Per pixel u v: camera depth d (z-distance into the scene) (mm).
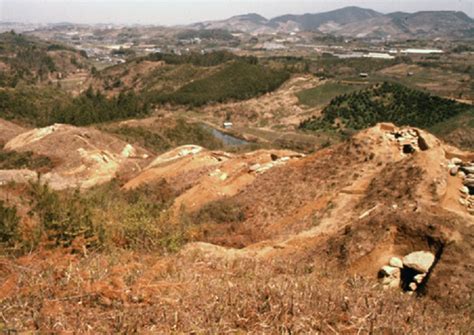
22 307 6547
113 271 8375
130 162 44094
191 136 67125
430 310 8492
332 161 21625
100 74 136125
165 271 8758
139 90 121125
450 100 67438
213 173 28234
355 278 9477
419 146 21266
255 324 6559
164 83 119062
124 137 57312
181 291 7621
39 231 10430
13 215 10898
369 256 11445
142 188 29188
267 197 21266
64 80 140875
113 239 11336
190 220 19234
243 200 21969
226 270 9430
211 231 18203
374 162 20516
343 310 7254
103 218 12219
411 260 10555
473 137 53562
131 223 11953
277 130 82125
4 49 155500
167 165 36469
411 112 67688
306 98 96438
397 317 7258
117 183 35500
